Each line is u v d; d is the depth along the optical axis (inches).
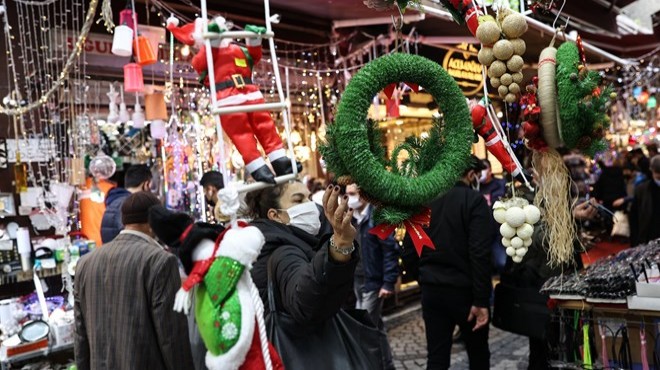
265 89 217.9
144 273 89.4
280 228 81.9
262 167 54.1
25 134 170.7
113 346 89.1
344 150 58.7
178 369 88.7
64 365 135.0
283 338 70.6
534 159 80.7
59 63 184.4
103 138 210.2
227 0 212.7
